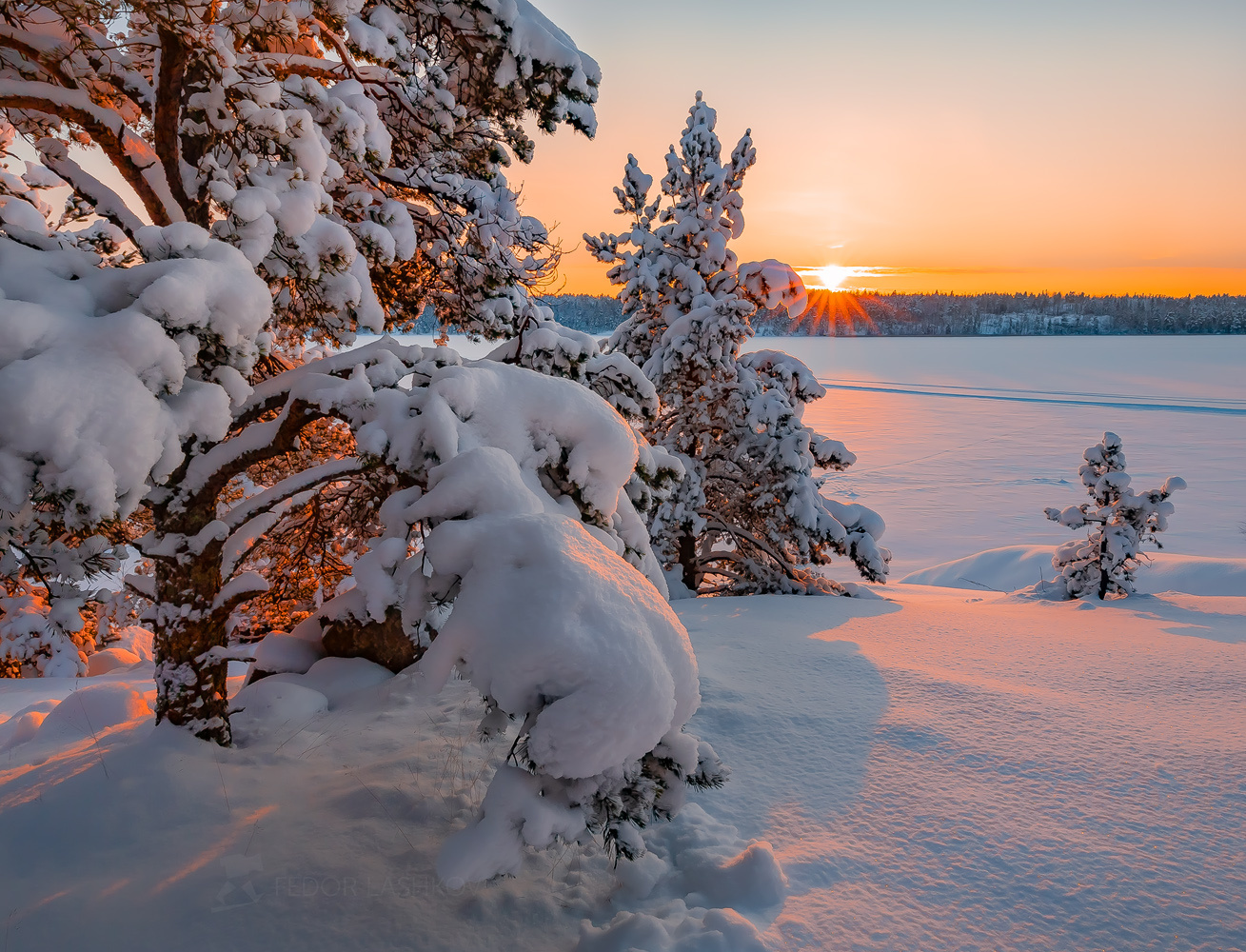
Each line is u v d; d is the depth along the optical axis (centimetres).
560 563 312
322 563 743
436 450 386
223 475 477
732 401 1464
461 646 308
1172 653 823
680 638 338
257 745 512
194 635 495
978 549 4731
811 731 562
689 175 1608
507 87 587
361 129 473
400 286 759
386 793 445
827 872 386
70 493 307
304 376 472
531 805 304
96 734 600
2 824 406
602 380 585
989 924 345
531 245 761
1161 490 1452
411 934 334
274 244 425
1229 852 401
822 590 1486
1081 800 460
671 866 394
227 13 450
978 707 616
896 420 12225
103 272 365
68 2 396
